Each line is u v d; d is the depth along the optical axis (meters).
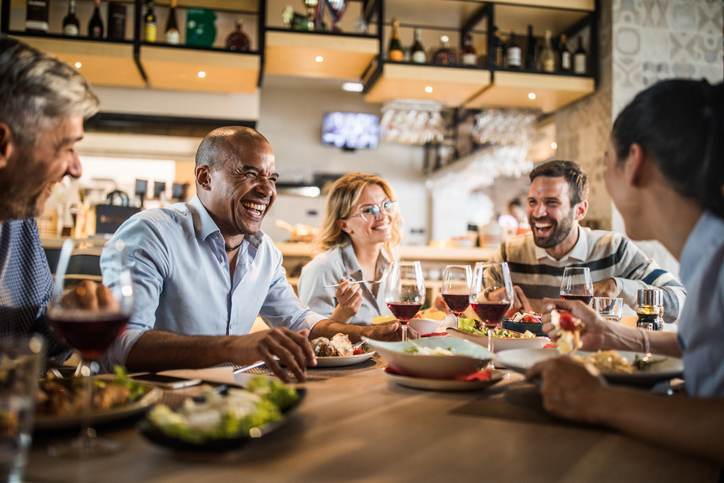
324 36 3.63
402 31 4.19
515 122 4.30
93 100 0.99
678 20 3.90
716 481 0.66
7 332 1.25
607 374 0.95
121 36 3.62
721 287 0.87
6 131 0.90
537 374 0.94
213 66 3.59
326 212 2.47
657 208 0.95
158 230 1.63
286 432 0.81
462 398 1.02
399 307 1.37
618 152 0.98
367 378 1.18
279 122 7.39
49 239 3.70
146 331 1.28
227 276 1.76
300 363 1.12
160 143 4.52
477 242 4.86
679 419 0.74
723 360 0.88
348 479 0.65
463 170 5.94
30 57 0.91
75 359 1.75
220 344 1.17
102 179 4.62
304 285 2.33
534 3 3.82
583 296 1.50
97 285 0.91
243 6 3.96
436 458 0.72
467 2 3.81
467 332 1.48
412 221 7.68
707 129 0.89
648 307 1.69
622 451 0.75
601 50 3.91
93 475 0.64
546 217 2.36
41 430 0.74
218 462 0.69
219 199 1.73
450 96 4.11
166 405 0.87
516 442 0.78
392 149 7.66
